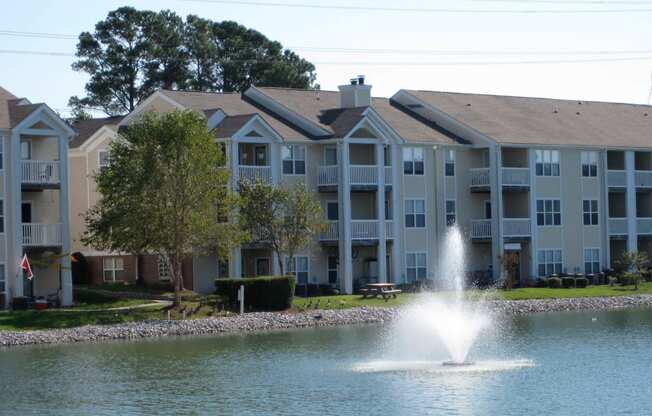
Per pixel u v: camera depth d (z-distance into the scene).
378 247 86.69
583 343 62.72
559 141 96.75
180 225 69.50
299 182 83.12
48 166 73.25
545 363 55.31
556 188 96.88
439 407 44.94
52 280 74.56
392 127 87.94
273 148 83.19
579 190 98.50
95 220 73.62
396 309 76.62
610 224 100.50
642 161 104.19
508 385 49.28
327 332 67.88
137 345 62.38
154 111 75.25
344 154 84.81
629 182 101.75
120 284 83.25
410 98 98.00
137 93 127.44
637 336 65.69
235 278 75.31
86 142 87.56
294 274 83.75
